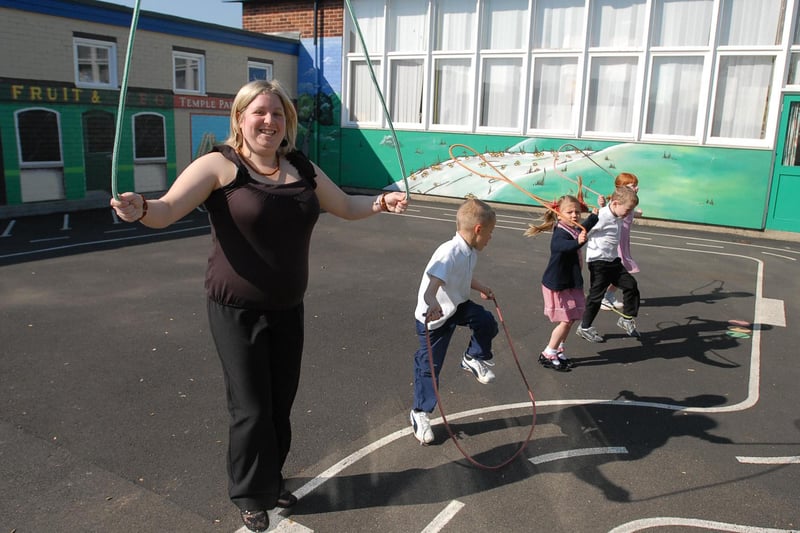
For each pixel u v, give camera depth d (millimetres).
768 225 11992
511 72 14219
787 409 4418
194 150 14383
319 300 6766
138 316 6023
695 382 4875
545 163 13914
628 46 12797
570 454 3715
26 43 11047
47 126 11594
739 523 3068
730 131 12250
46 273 7605
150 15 12891
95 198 12617
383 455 3645
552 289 4879
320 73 16562
